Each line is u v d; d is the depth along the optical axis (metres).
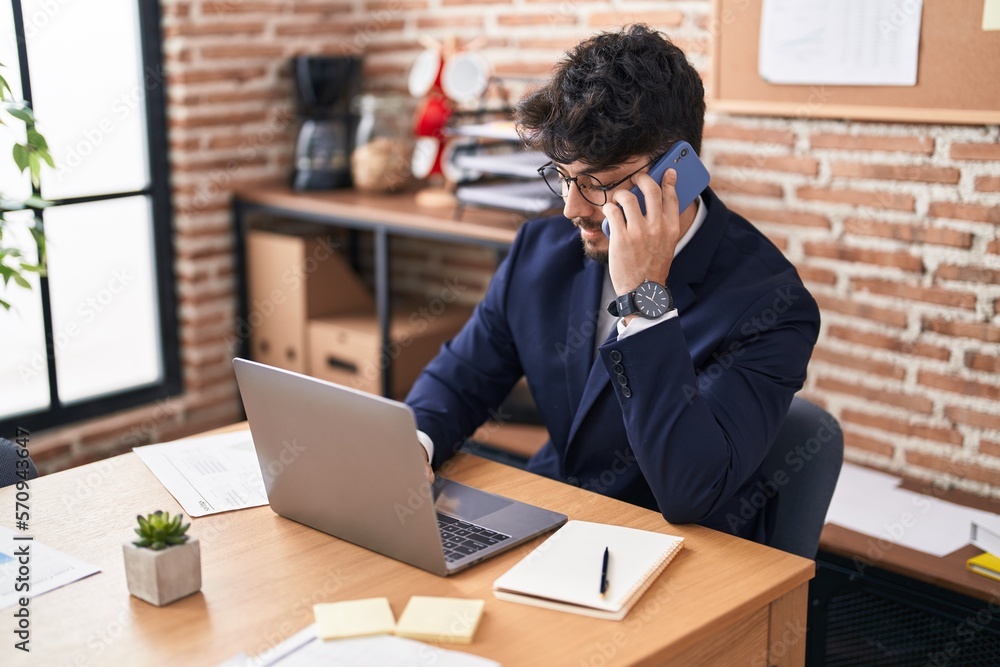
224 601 1.22
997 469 2.26
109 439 3.15
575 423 1.67
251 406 1.39
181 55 3.09
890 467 2.44
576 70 1.49
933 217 2.27
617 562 1.28
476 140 2.95
